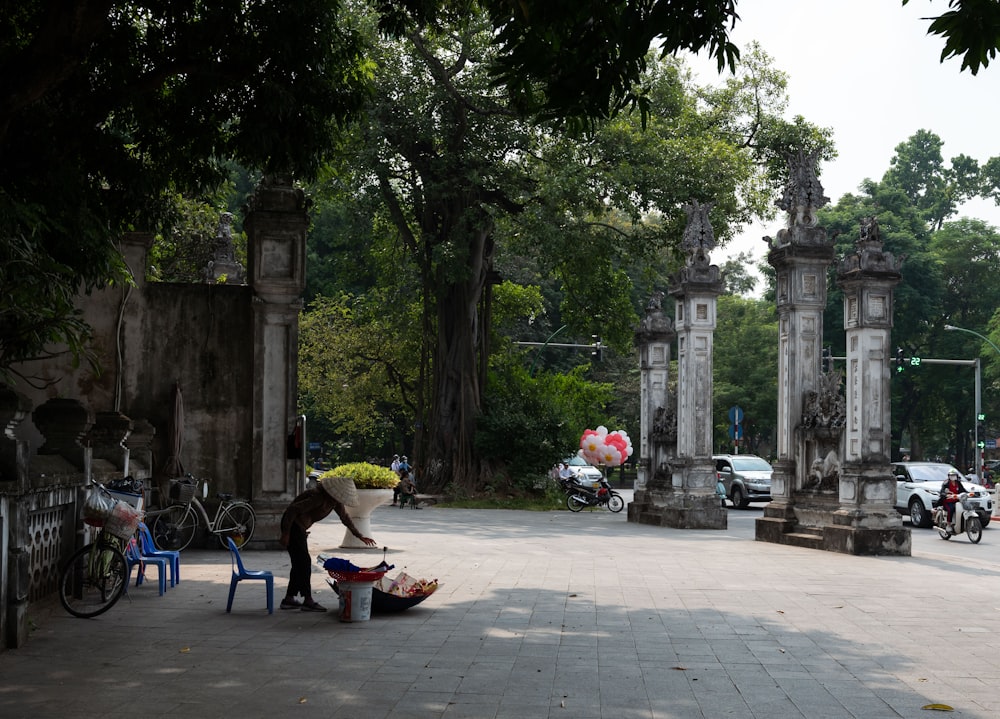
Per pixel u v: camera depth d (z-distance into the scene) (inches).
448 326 1342.3
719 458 1445.6
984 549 796.0
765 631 364.2
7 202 330.3
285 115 440.5
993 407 2402.8
